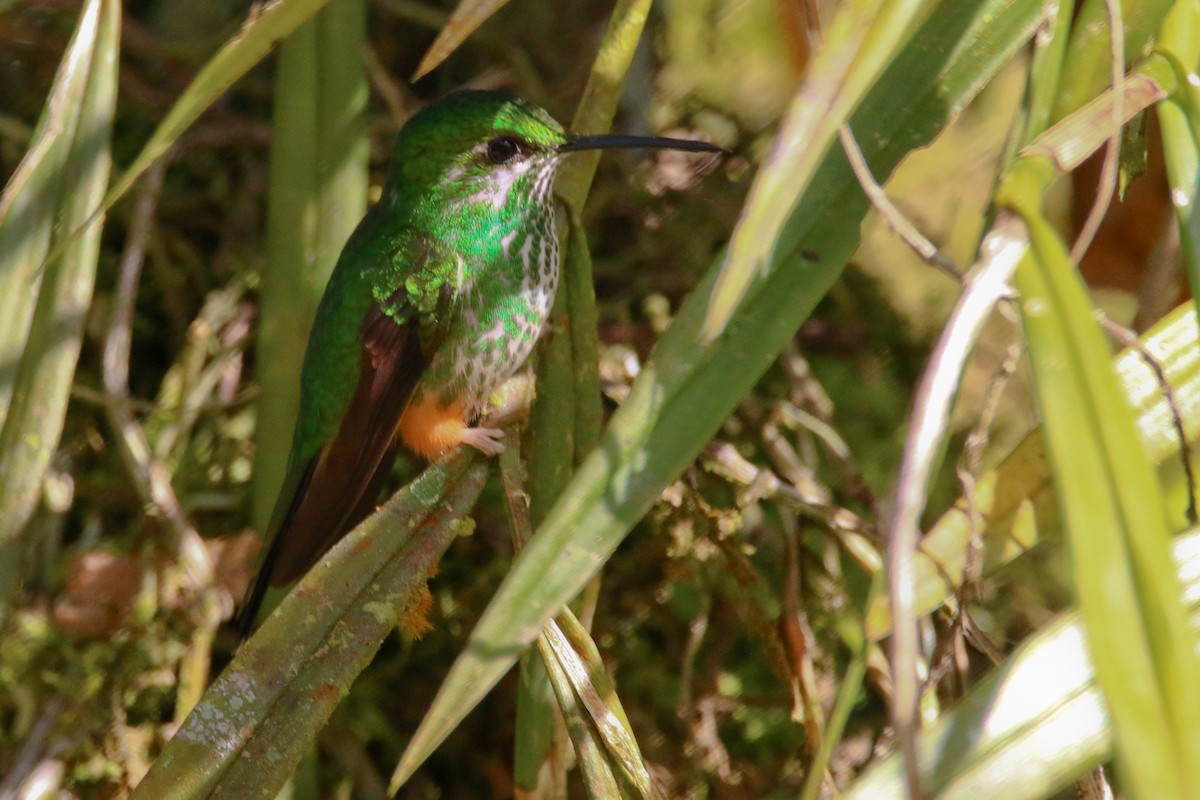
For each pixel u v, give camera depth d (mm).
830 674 1738
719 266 1680
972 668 1735
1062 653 1667
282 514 1727
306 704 1688
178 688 1733
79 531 1745
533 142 1732
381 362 1731
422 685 1744
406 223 1733
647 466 1677
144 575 1735
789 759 1736
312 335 1736
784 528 1729
